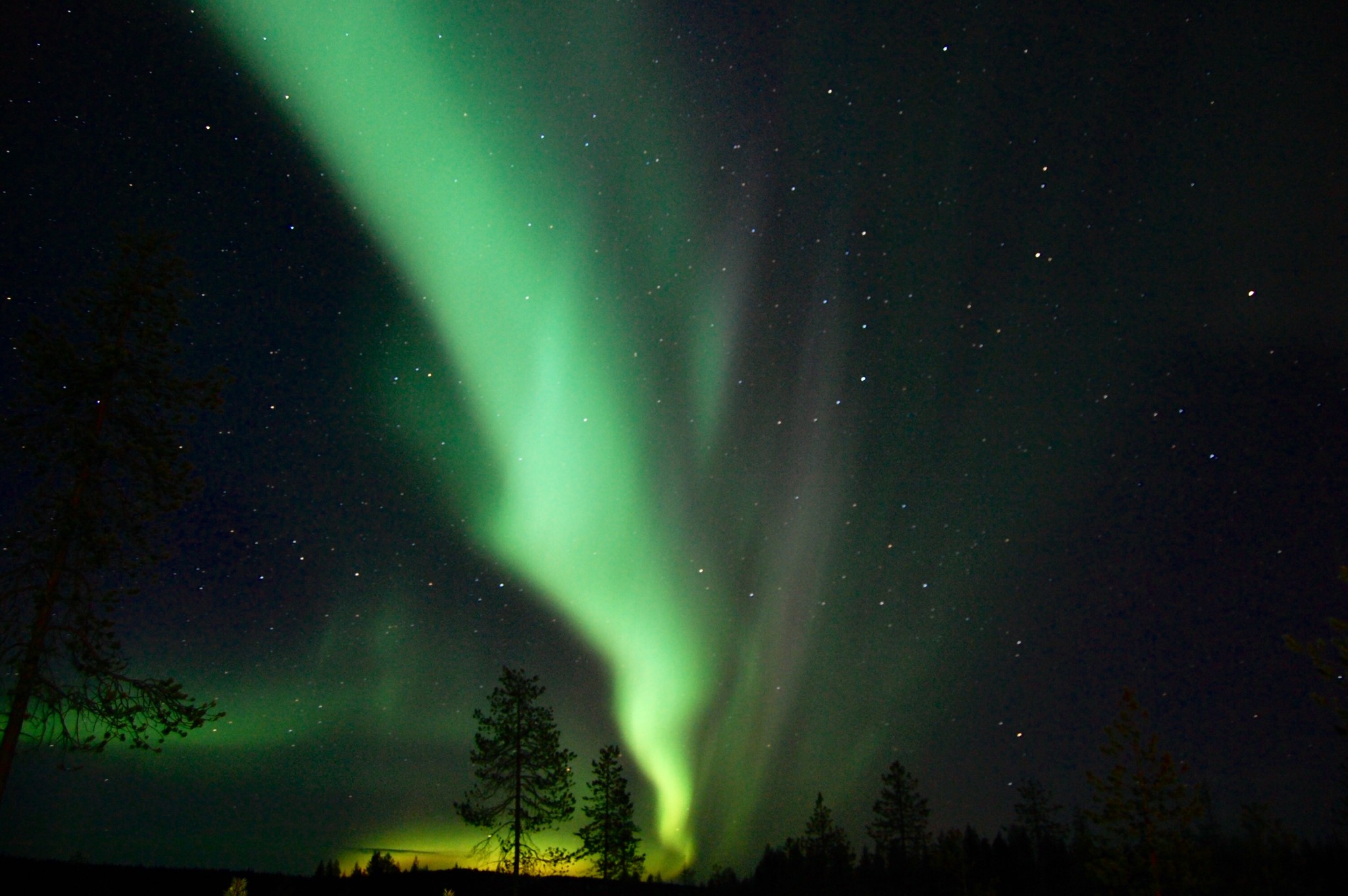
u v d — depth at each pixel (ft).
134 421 38.32
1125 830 63.87
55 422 36.70
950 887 105.09
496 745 86.43
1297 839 84.94
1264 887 79.15
